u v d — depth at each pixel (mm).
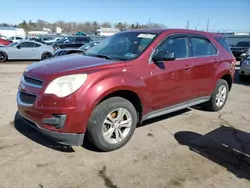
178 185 2879
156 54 3973
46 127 3182
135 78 3625
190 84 4586
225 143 4004
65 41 21672
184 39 4566
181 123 4809
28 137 3910
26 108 3332
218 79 5312
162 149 3719
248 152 3736
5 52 15609
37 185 2787
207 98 5215
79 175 3000
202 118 5133
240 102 6555
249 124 4875
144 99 3795
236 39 25922
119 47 4285
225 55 5484
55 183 2838
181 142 3979
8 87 7332
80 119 3156
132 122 3744
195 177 3047
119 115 3570
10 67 12797
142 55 3842
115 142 3598
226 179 3033
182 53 4484
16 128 4230
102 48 4543
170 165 3287
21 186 2758
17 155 3375
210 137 4215
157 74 3920
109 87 3299
